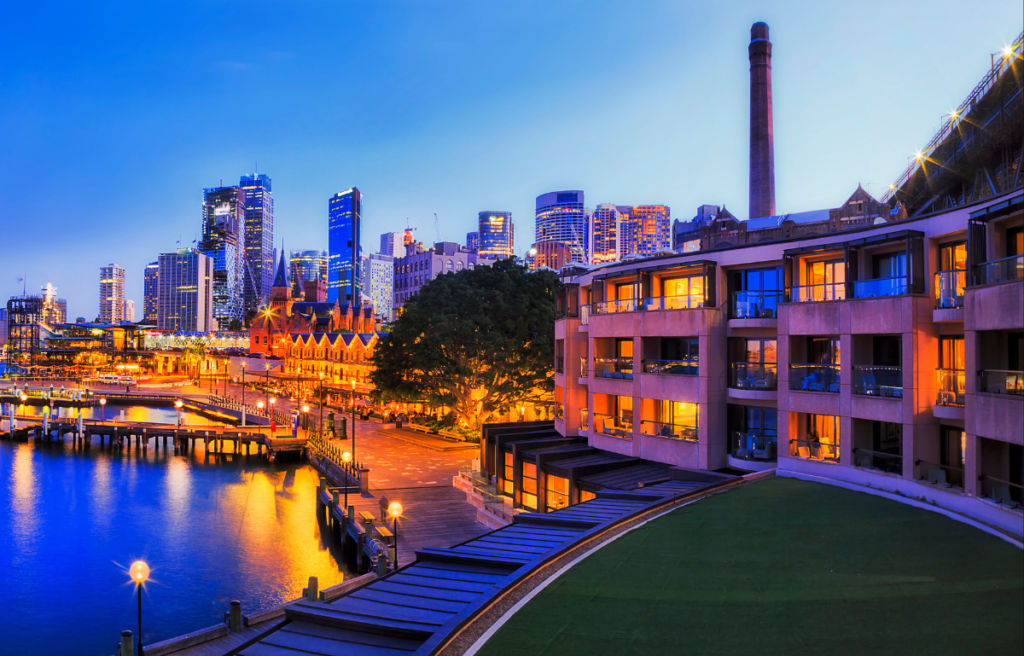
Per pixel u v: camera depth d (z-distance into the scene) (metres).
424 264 167.25
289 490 58.75
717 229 58.94
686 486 25.42
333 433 73.19
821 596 13.38
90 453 80.44
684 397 30.62
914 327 21.55
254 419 92.94
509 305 66.06
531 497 36.41
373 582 17.88
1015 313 16.67
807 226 51.53
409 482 50.25
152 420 107.75
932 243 22.03
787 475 25.89
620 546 17.50
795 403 25.78
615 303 35.56
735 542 17.23
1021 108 34.88
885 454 22.47
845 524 18.31
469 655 11.38
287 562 39.12
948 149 44.94
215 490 58.97
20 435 93.19
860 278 24.72
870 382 23.19
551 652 11.39
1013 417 16.78
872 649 11.02
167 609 32.69
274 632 15.50
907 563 14.96
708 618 12.62
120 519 48.94
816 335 25.38
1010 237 19.11
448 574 18.25
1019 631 11.28
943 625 11.72
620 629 12.29
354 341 135.88
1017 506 17.08
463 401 68.19
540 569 15.96
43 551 41.56
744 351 29.62
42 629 30.62
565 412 40.81
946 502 19.45
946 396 21.14
